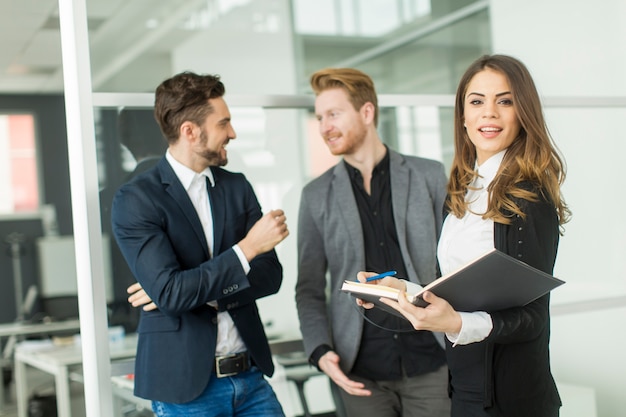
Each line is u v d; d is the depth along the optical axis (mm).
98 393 2500
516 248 1827
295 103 2896
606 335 3316
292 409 2826
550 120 3311
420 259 2748
